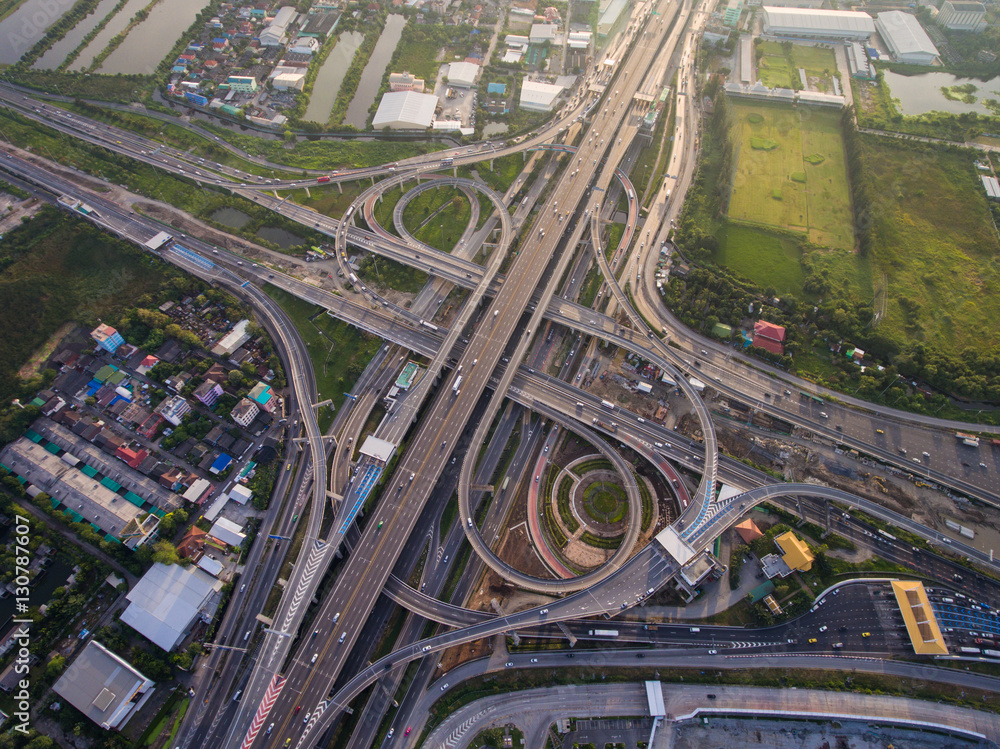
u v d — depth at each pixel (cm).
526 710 18775
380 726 18512
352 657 19725
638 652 19775
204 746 17950
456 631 19562
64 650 19362
